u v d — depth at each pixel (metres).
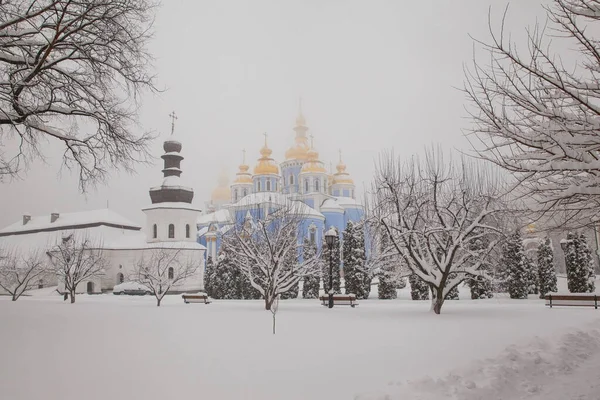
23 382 7.82
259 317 19.28
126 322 16.75
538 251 33.59
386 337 13.00
